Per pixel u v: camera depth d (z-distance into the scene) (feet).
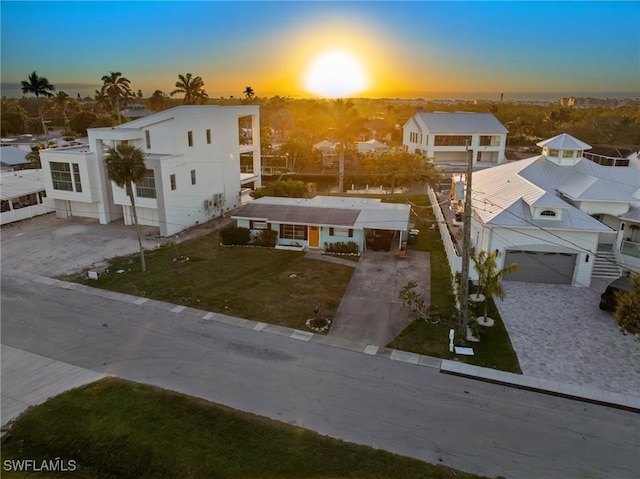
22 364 57.31
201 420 45.88
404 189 169.68
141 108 372.79
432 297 75.10
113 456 42.06
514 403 49.03
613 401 48.88
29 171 153.28
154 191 108.88
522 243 78.54
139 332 64.69
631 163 130.72
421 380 53.06
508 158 234.99
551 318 67.46
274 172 202.69
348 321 67.21
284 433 44.11
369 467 39.91
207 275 85.30
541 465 40.55
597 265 83.30
